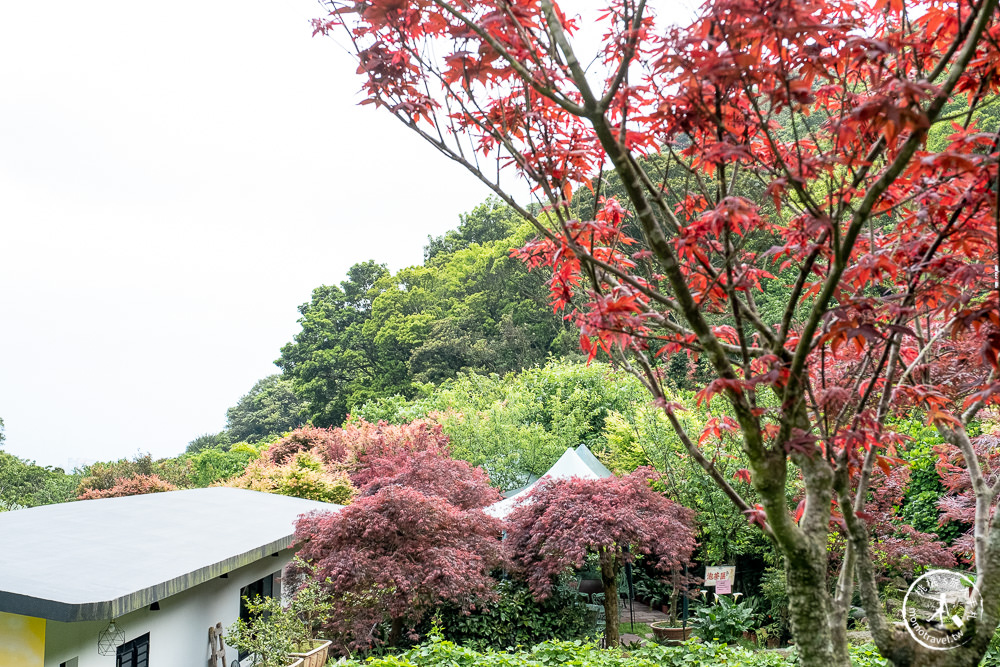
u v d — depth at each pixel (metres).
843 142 1.83
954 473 6.58
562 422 19.14
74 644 5.59
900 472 7.35
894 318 2.33
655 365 2.85
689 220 2.76
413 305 38.94
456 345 33.06
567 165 2.48
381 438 18.44
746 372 2.28
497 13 2.15
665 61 1.95
